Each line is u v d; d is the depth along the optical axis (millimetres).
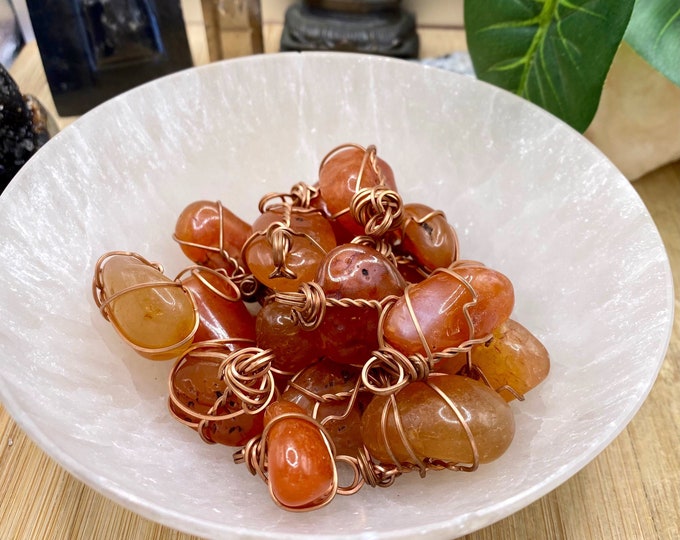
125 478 89
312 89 146
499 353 108
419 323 97
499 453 96
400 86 145
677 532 111
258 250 112
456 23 214
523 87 146
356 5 195
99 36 171
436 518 85
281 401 100
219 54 197
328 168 125
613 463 118
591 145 131
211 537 81
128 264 107
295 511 90
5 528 109
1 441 119
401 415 96
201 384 106
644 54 127
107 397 106
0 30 188
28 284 109
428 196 146
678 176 172
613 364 108
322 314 101
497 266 137
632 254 118
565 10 132
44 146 121
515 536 109
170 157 138
